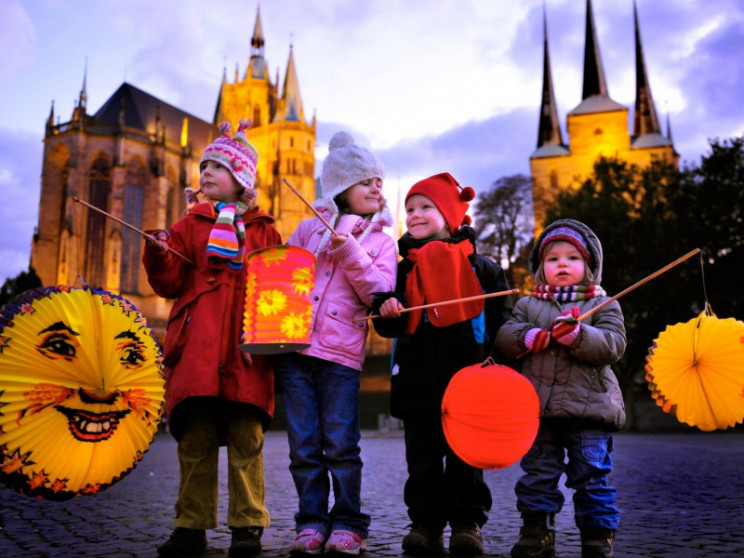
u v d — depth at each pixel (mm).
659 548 3912
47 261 70125
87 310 3404
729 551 3793
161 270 3914
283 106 98312
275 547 4004
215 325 3848
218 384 3736
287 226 89875
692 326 3395
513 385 3242
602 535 3418
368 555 3707
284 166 93500
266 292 3309
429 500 3818
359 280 3938
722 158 35781
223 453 17500
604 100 79438
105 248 68938
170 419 3822
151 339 3619
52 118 72500
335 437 3867
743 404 3281
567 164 78438
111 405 3443
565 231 3924
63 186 72125
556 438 3609
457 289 3848
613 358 3555
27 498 7266
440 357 3846
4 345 3209
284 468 12484
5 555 3793
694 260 34812
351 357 3992
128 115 78938
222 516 5688
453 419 3293
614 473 9969
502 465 3270
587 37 81500
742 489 7422
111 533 4738
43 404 3268
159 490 8305
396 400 3895
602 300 3799
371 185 4426
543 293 3889
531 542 3443
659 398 3469
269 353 3559
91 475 3402
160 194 71500
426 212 4215
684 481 8523
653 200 38906
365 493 7812
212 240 3908
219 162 4254
